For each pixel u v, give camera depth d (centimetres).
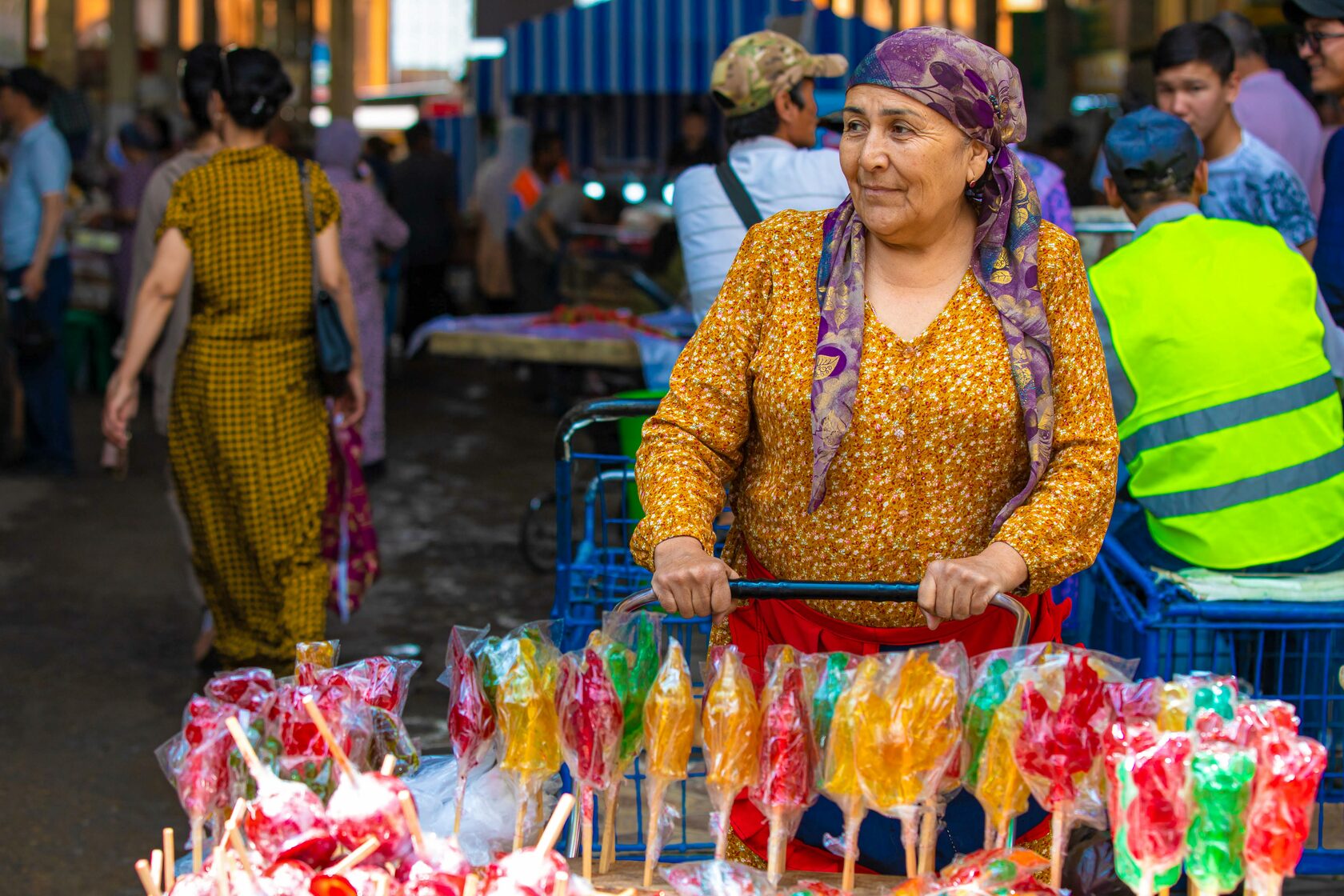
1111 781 177
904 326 215
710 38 1052
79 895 360
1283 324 303
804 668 197
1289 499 300
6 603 601
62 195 789
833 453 212
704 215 372
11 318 812
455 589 634
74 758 445
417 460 909
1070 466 212
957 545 218
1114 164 329
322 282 444
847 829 193
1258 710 182
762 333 224
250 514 439
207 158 474
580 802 206
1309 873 263
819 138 484
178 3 2884
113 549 689
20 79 773
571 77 1080
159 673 522
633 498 382
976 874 182
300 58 3319
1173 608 280
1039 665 191
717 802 196
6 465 842
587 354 602
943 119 203
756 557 230
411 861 180
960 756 194
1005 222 214
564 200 1057
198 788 195
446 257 1263
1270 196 438
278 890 169
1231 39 529
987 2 1988
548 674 209
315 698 202
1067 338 217
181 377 441
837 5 2259
